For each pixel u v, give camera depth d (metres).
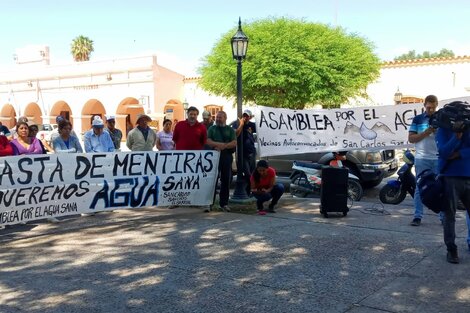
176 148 8.17
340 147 9.05
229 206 8.39
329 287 4.42
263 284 4.53
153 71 33.06
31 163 6.45
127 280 4.70
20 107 40.94
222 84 24.91
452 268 4.89
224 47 24.73
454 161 4.96
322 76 23.25
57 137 7.71
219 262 5.23
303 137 8.95
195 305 4.07
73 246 5.95
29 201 6.44
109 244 6.03
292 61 22.69
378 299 4.12
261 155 8.74
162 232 6.62
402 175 8.59
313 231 6.55
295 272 4.85
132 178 7.37
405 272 4.79
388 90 26.70
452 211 5.03
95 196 7.05
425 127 6.51
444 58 24.89
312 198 9.64
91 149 8.13
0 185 6.18
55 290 4.46
